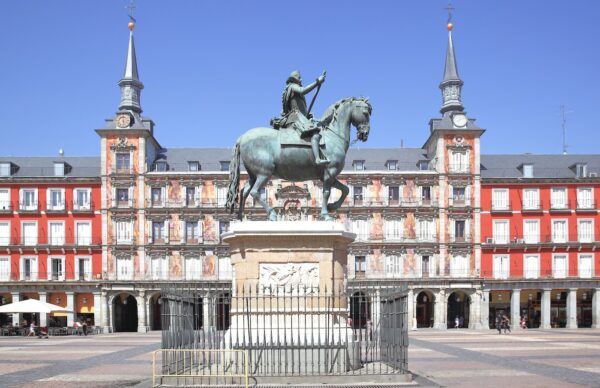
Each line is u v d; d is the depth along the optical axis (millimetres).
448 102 84688
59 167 80125
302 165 17422
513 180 79938
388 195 79750
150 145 82188
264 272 16859
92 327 69438
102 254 78000
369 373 16562
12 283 76500
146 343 45844
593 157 85625
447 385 17891
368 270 78562
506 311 80500
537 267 79188
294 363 16594
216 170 81812
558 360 26969
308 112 18062
